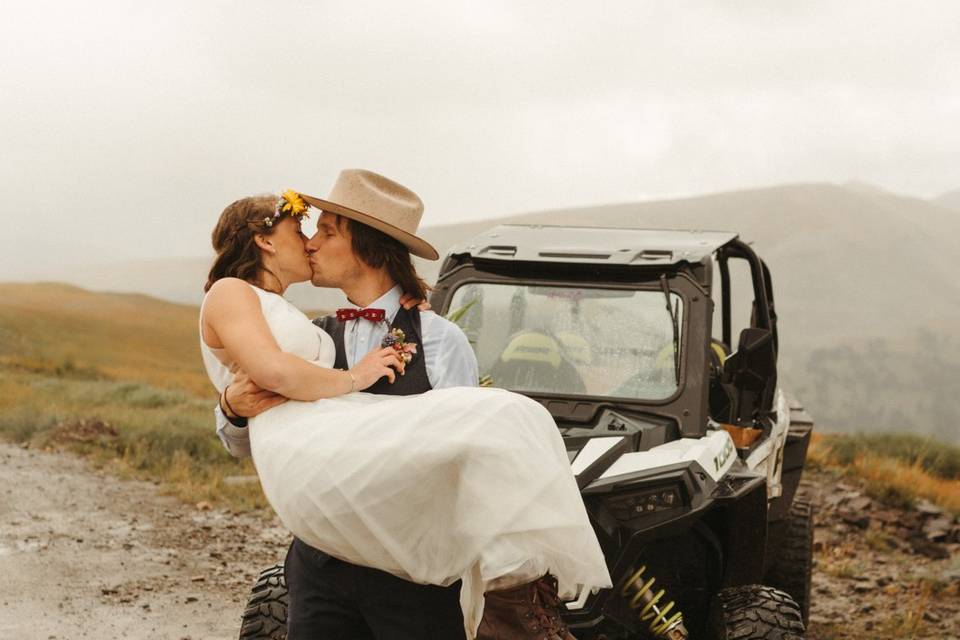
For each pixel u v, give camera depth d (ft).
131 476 43.42
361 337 10.54
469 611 9.21
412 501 8.90
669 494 14.60
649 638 15.10
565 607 14.16
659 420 16.60
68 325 491.31
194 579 26.76
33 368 165.99
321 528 9.09
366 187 10.52
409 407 9.10
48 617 22.86
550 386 17.24
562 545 8.71
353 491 8.90
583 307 17.80
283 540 32.22
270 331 9.88
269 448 9.40
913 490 41.04
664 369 17.04
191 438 50.60
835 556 33.47
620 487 14.52
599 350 17.42
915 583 30.01
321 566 9.70
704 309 17.24
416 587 9.48
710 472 15.20
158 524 33.83
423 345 10.44
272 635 14.29
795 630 14.76
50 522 33.37
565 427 16.57
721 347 23.47
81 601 24.34
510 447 8.79
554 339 17.63
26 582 25.86
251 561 29.27
